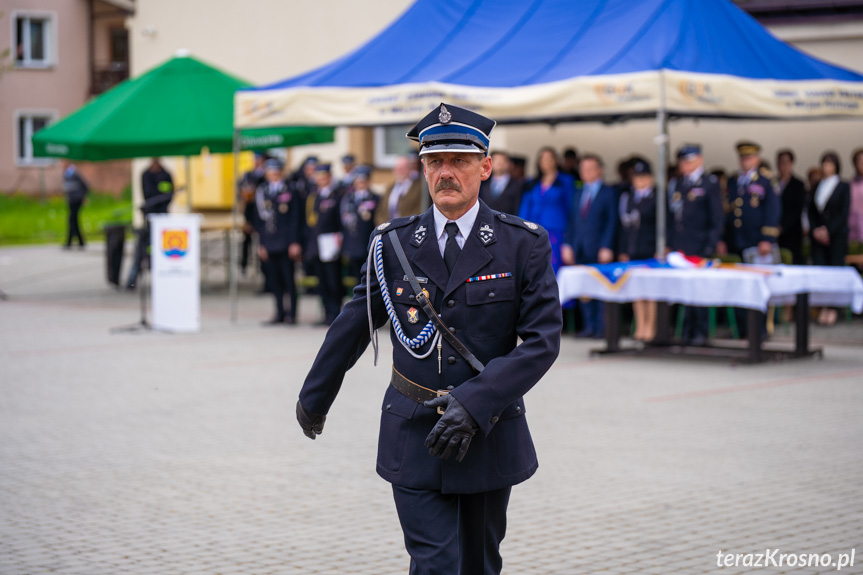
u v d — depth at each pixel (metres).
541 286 3.47
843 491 5.95
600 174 12.05
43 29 38.22
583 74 10.41
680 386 9.10
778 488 6.02
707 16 11.16
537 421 7.78
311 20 19.56
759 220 11.77
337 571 4.79
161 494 6.04
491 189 12.60
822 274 10.12
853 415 7.89
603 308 12.13
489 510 3.62
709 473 6.34
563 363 10.41
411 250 3.58
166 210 15.12
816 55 14.30
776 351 10.40
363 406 8.41
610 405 8.31
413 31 12.39
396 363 3.61
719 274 9.62
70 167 25.42
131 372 9.97
